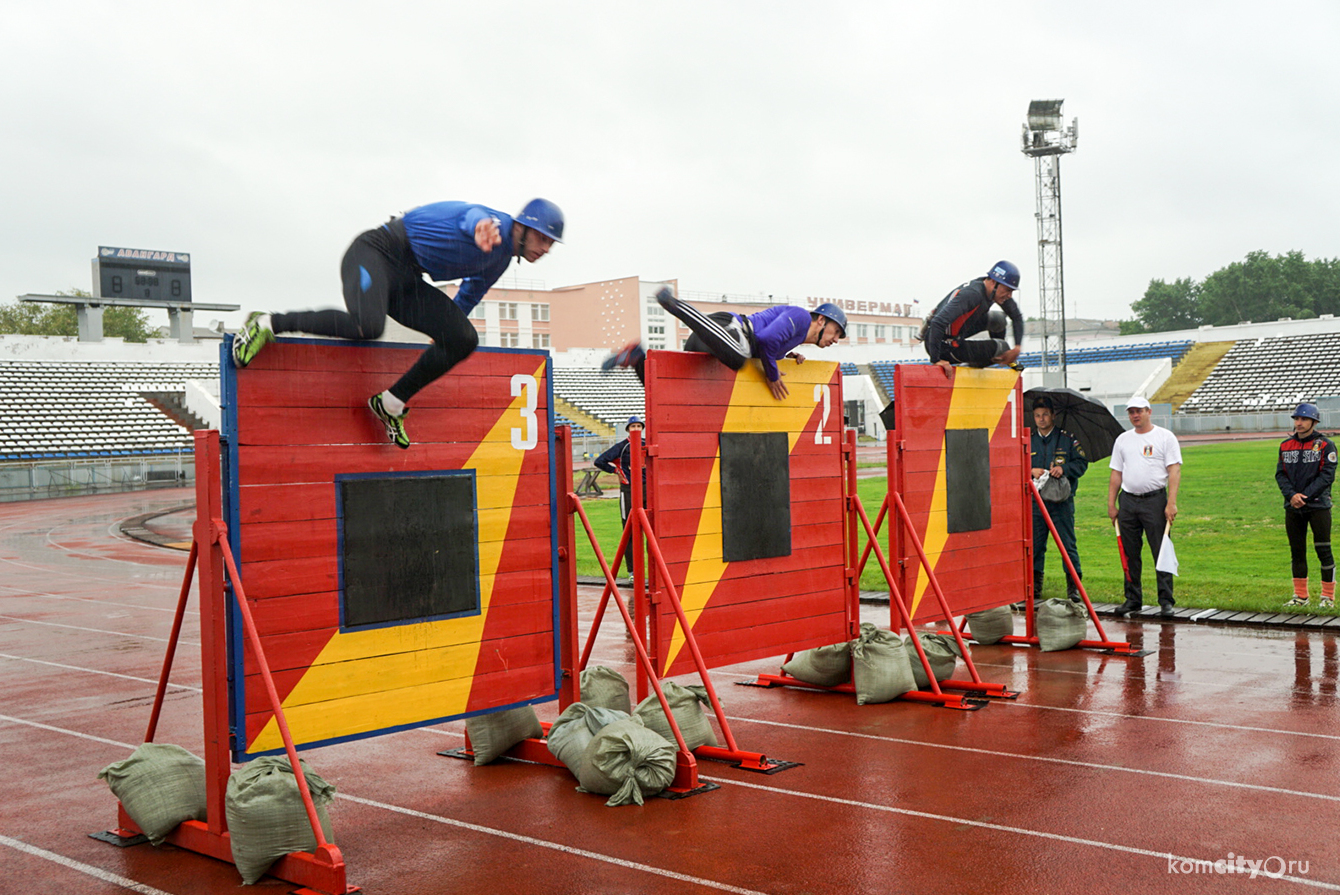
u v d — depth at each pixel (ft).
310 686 15.96
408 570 17.17
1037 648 29.96
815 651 25.18
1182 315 394.73
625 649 31.76
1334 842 14.53
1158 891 13.03
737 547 22.08
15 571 55.42
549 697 19.27
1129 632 30.99
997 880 13.46
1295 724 20.67
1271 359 190.49
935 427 26.86
